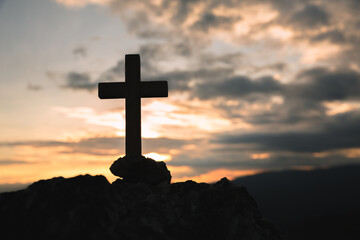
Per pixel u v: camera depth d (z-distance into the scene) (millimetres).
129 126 1419
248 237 1120
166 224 1133
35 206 1097
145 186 1234
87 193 1103
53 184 1128
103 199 1104
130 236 1070
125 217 1110
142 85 1432
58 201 1090
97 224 1060
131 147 1411
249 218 1163
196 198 1192
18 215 1093
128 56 1439
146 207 1148
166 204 1188
